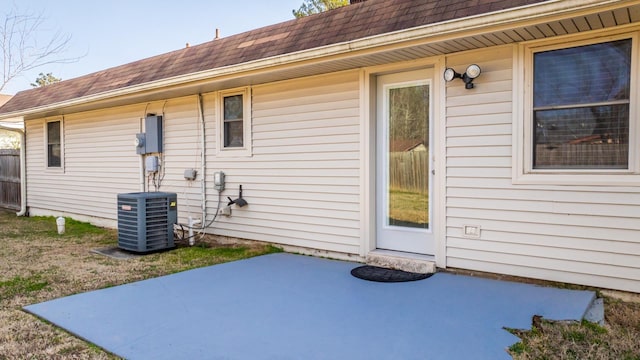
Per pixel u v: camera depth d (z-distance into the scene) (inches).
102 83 329.7
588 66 157.1
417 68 199.3
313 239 233.6
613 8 132.0
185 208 298.0
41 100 384.2
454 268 188.1
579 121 159.6
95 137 363.6
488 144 177.2
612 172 153.5
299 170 237.5
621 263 153.2
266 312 144.5
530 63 166.6
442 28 159.3
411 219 205.6
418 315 139.2
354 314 141.2
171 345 120.0
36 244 278.1
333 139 223.1
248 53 231.8
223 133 274.8
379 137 213.5
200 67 251.9
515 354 112.0
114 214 350.9
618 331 127.2
